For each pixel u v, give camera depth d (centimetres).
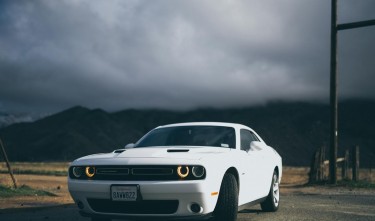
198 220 566
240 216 759
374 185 1532
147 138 715
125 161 570
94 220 646
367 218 746
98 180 577
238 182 633
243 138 726
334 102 1587
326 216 766
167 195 547
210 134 692
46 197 1215
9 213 839
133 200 554
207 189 546
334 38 1591
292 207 909
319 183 1644
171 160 558
